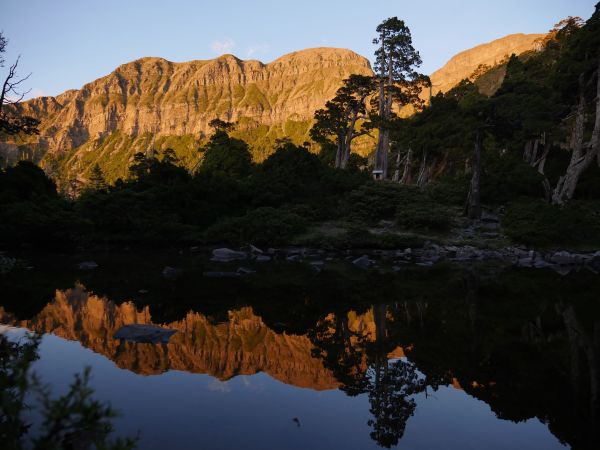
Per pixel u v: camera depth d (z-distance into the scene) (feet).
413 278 72.59
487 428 20.80
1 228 97.19
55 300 50.90
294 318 44.57
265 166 153.58
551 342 35.70
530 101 131.54
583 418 22.06
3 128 101.14
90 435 17.02
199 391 24.34
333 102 169.37
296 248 110.83
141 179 133.28
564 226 102.47
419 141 154.71
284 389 25.20
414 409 22.82
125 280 67.31
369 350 33.63
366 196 130.00
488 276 75.15
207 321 42.55
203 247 113.60
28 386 10.21
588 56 125.39
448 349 33.96
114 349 32.09
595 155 129.70
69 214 103.55
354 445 18.65
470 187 126.31
